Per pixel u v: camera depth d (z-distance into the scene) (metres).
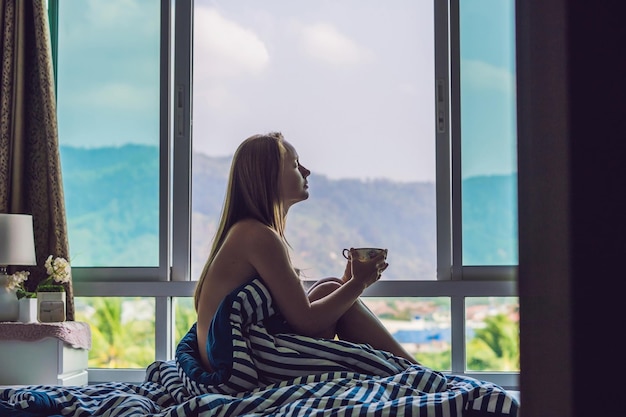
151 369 2.37
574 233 0.41
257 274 2.20
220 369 1.96
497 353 3.60
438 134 3.70
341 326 2.36
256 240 2.19
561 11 0.41
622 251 0.40
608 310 0.40
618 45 0.41
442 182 3.69
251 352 2.01
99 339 3.72
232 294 2.06
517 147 0.44
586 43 0.41
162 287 3.69
